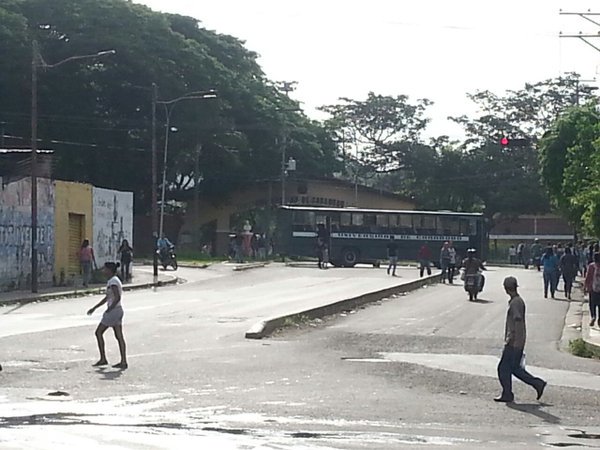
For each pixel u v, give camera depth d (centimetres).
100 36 6625
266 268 5819
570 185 4109
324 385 1627
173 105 6838
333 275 5209
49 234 4272
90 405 1362
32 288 3766
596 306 2788
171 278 4741
